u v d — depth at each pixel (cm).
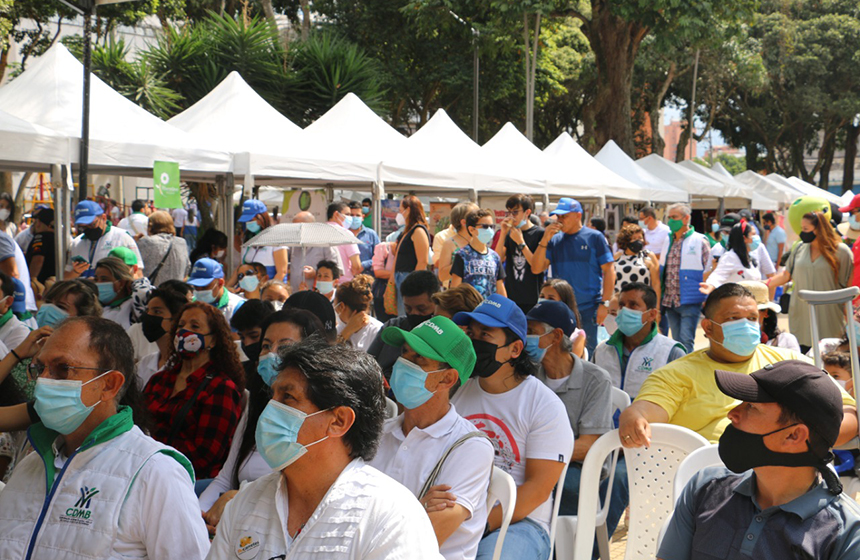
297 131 1180
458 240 854
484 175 1372
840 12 4238
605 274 867
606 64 2691
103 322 290
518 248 888
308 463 221
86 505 269
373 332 597
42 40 2216
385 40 2953
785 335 618
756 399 230
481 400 387
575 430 449
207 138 1077
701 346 1282
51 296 531
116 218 2092
